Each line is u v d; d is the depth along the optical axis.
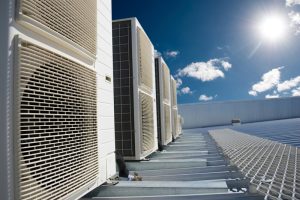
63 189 3.52
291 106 60.78
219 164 8.71
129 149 8.52
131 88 8.58
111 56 6.47
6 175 2.70
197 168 7.64
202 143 15.88
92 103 4.78
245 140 13.45
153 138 10.62
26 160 2.84
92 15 4.99
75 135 3.99
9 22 2.86
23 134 2.84
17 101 2.81
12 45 2.87
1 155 2.71
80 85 4.28
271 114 59.75
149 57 10.45
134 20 8.72
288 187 4.68
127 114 8.58
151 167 8.36
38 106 3.08
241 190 5.46
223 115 58.38
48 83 3.30
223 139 14.89
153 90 11.22
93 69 5.04
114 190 5.58
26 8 2.98
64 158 3.58
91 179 4.57
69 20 3.98
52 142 3.36
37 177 2.99
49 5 3.42
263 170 6.23
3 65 2.79
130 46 8.68
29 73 2.98
